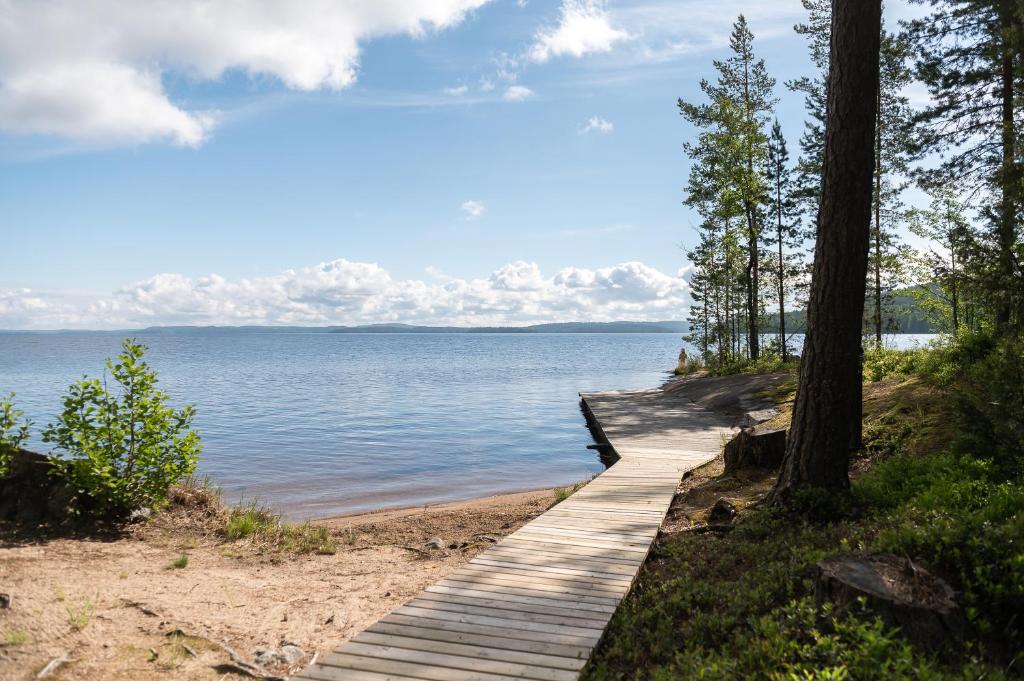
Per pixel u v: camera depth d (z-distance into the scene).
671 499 10.52
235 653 5.26
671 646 5.12
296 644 5.55
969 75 20.30
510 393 42.09
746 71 35.94
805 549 6.46
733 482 11.00
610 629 5.58
